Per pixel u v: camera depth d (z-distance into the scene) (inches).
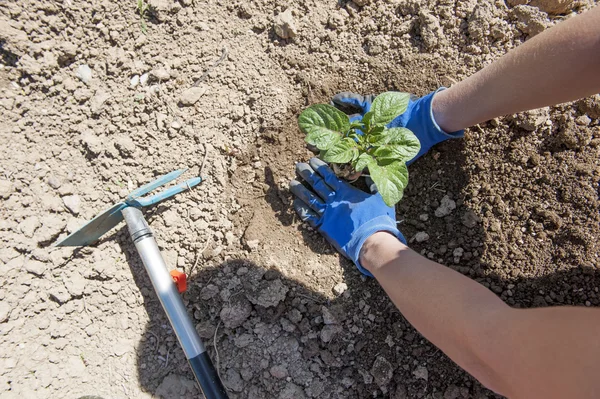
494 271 26.4
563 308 15.7
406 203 28.2
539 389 14.4
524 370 15.1
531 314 16.3
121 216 25.2
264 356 25.8
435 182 28.1
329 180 27.2
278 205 28.3
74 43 27.0
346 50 29.2
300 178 28.7
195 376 23.0
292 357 25.9
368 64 29.0
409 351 26.2
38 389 24.4
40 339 25.0
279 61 29.0
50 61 26.5
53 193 26.2
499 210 26.9
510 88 21.3
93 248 25.8
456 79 28.5
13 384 24.2
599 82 19.3
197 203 27.2
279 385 25.6
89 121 27.0
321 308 26.3
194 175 27.5
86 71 27.2
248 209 27.7
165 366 25.6
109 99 27.1
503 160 27.3
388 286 22.5
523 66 20.4
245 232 27.0
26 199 25.8
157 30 28.1
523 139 27.2
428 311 19.9
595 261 25.5
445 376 25.8
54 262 25.3
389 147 21.7
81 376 25.0
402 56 28.8
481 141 27.6
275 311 26.1
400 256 22.9
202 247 26.7
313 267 27.1
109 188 26.8
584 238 25.6
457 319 18.3
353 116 27.8
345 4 29.6
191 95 27.6
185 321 23.1
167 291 23.3
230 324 25.6
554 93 20.3
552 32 19.5
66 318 25.5
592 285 25.5
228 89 28.3
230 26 28.9
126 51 27.6
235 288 26.1
